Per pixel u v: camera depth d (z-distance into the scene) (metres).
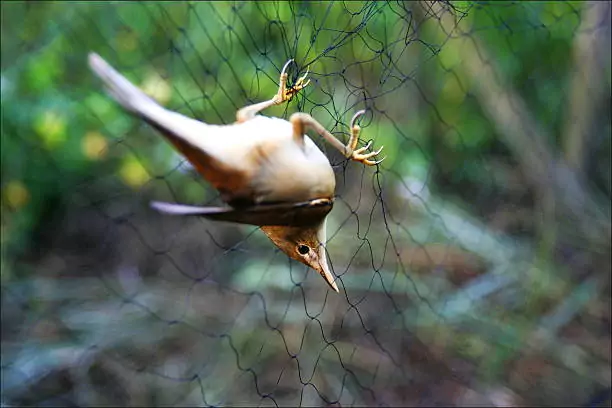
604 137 4.59
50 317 4.40
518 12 3.63
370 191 3.58
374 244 3.80
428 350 3.77
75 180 4.79
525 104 4.50
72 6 4.38
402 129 4.04
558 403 3.48
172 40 3.67
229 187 2.11
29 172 4.64
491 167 4.90
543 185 4.23
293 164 2.11
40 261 4.86
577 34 3.90
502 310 4.06
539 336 3.81
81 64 4.40
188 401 3.71
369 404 3.46
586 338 3.97
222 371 3.81
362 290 3.81
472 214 4.73
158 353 4.13
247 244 4.38
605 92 4.41
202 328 4.16
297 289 3.97
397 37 2.38
